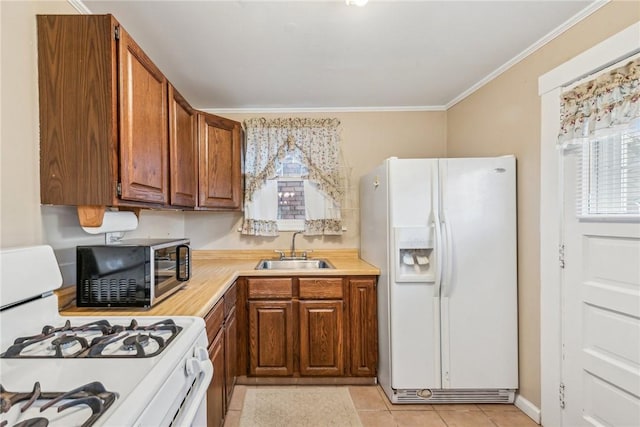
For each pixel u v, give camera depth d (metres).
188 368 0.92
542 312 1.84
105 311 1.29
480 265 2.04
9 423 0.59
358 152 3.02
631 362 1.41
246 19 1.62
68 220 1.41
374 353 2.32
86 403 0.64
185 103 1.95
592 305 1.57
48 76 1.19
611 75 1.43
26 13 1.17
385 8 1.55
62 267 1.37
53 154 1.20
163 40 1.81
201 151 2.29
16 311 1.01
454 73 2.29
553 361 1.77
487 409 2.03
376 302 2.33
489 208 2.03
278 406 2.06
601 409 1.53
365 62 2.10
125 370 0.79
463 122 2.73
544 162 1.82
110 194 1.20
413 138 3.02
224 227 2.97
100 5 1.49
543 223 1.83
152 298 1.33
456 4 1.52
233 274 2.16
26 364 0.83
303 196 2.96
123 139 1.23
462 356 2.04
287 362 2.31
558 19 1.64
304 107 2.96
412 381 2.04
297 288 2.32
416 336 2.04
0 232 1.10
